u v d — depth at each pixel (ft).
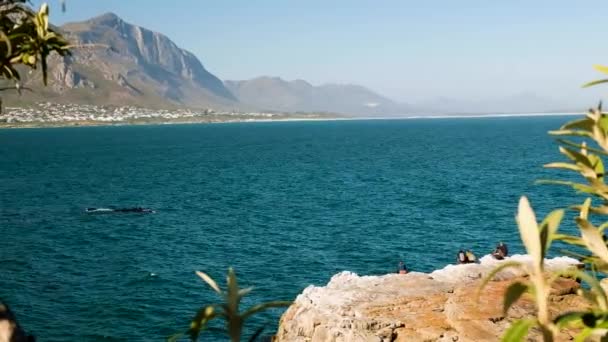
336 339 55.47
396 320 55.47
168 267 129.70
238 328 7.86
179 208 218.18
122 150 597.93
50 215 202.39
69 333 89.61
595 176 9.32
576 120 8.91
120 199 244.63
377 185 279.08
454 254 139.03
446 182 284.82
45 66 12.64
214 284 7.96
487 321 51.90
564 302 53.83
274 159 463.83
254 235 163.73
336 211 202.80
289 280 118.21
